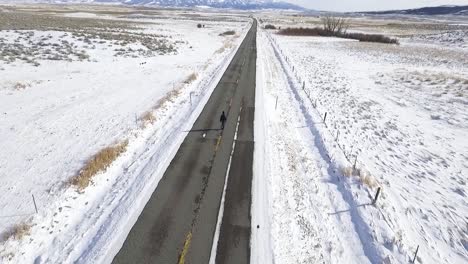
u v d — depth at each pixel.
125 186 13.95
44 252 10.31
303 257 10.58
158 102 24.61
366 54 55.81
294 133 20.86
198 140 18.59
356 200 13.66
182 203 12.86
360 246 11.28
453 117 25.02
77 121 20.50
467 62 49.66
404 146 19.84
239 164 16.08
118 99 25.16
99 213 12.21
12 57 34.00
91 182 14.02
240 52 50.41
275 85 32.34
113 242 10.77
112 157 15.97
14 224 11.30
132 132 19.19
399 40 81.00
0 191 13.14
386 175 16.20
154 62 39.59
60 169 14.90
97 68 34.47
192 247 10.66
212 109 23.77
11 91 25.12
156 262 10.04
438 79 35.84
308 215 12.69
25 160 15.59
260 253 10.58
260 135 19.72
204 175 14.95
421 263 10.55
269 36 78.38
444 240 11.83
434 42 76.56
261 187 14.21
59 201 12.64
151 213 12.22
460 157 18.66
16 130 18.78
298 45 64.88
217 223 11.82
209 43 59.75
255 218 12.20
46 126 19.52
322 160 17.38
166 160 16.19
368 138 20.75
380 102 28.50
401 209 13.38
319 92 30.86
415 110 26.66
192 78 32.25
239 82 31.91
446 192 15.02
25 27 50.38
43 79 29.00
